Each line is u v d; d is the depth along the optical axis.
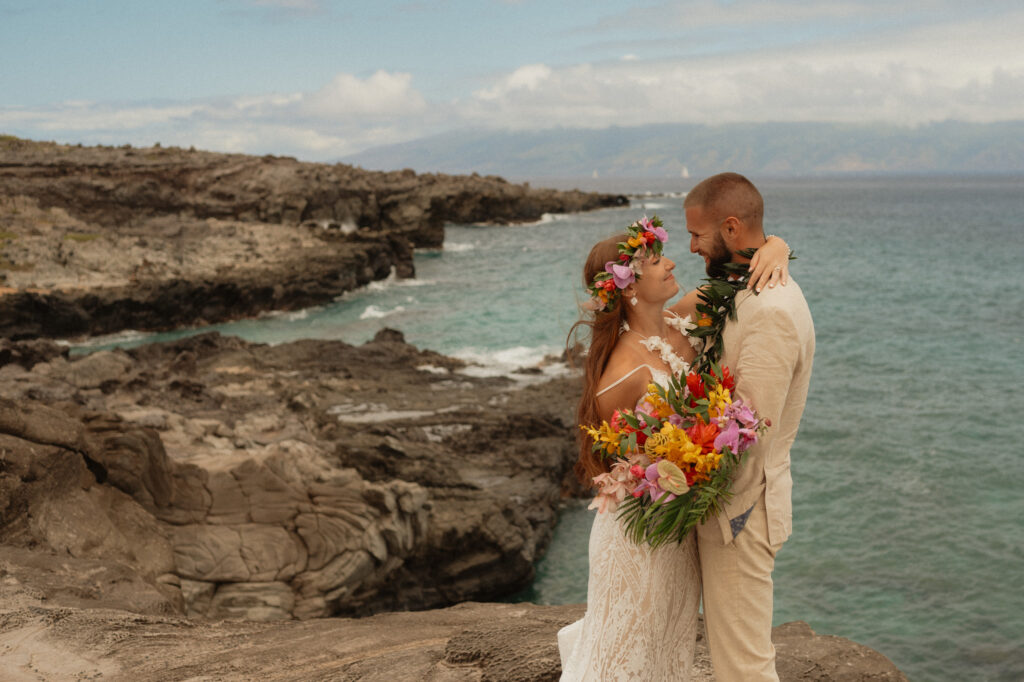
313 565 11.85
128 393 19.58
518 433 20.23
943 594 14.00
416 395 23.53
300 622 5.05
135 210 60.41
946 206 163.12
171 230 54.72
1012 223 111.00
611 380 2.70
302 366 26.34
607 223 101.75
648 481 2.46
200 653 4.25
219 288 42.66
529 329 38.31
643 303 2.71
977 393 26.50
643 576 2.60
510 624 3.88
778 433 2.53
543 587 15.60
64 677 3.98
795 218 124.06
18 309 35.38
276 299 45.06
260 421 17.58
